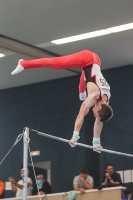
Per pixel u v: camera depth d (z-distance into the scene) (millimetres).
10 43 10516
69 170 12594
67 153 12750
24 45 10820
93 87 6270
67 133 12906
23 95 13961
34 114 13617
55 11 9203
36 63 6445
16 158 13469
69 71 12773
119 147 12180
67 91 13227
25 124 13680
